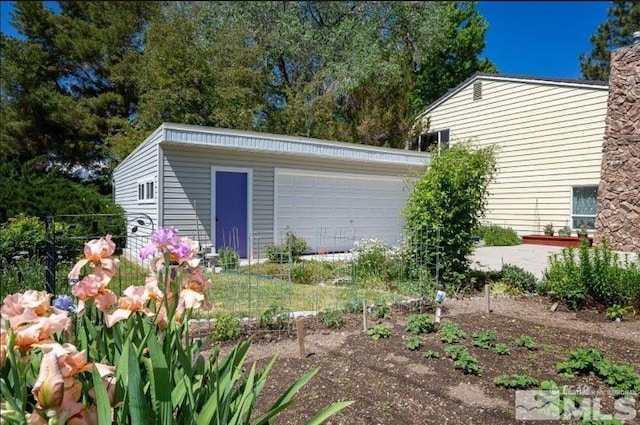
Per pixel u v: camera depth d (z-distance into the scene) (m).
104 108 20.28
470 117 15.73
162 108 17.27
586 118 12.46
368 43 20.73
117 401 1.34
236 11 20.67
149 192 10.10
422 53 23.44
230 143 9.70
